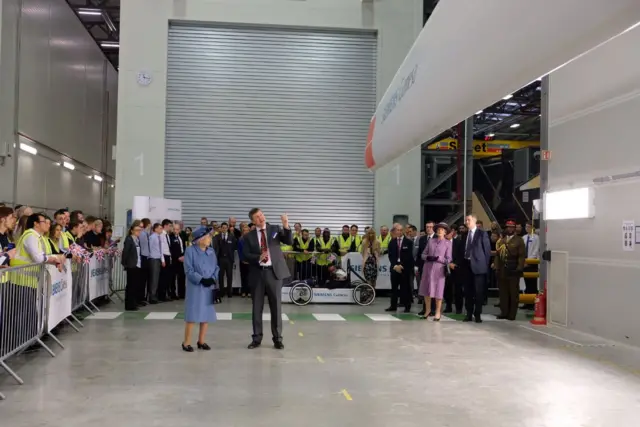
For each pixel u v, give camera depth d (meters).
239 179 15.05
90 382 5.36
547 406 4.78
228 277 12.45
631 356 6.77
